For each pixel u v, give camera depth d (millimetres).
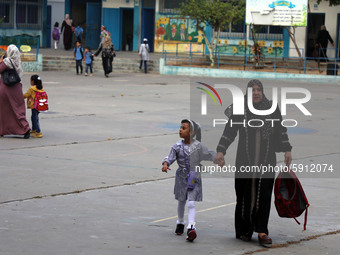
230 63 48688
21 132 20266
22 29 63156
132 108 28969
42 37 64562
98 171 15609
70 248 9609
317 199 13375
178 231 10594
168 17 58312
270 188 10172
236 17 48125
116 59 51781
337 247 10117
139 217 11625
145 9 60500
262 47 50781
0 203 12289
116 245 9859
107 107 29078
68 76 46125
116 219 11422
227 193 13711
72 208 12102
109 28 62344
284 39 53188
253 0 47625
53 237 10156
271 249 9930
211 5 48062
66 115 26094
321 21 54875
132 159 17297
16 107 20219
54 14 68938
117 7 61844
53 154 17734
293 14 47000
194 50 57312
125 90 37219
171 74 49531
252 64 49938
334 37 52094
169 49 58594
